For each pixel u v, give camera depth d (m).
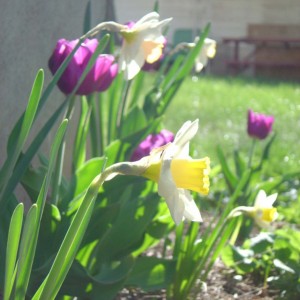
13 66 1.59
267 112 5.12
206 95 5.99
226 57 9.69
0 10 1.53
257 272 1.71
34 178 1.26
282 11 9.82
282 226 2.19
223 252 1.67
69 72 1.22
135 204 1.35
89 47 1.22
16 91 1.61
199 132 4.11
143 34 1.13
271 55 9.66
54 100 1.81
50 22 1.75
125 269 1.30
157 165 0.82
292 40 9.27
